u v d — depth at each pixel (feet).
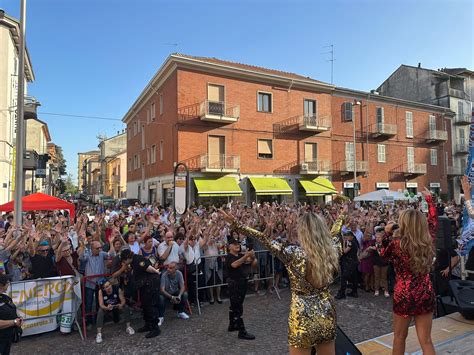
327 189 87.40
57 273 21.84
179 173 73.97
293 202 85.97
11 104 69.31
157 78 84.33
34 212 50.55
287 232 29.68
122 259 19.77
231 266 19.08
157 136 88.38
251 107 82.48
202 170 74.49
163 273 21.71
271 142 85.05
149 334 19.01
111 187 192.24
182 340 18.48
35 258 21.49
